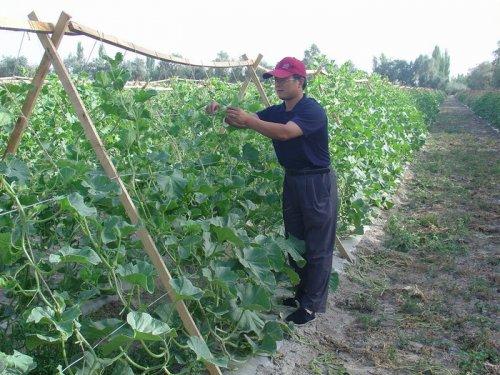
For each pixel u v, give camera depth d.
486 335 4.71
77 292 3.81
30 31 3.16
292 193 4.69
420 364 4.30
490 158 15.62
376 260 6.75
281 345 4.48
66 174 3.33
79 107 3.36
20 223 3.12
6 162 3.35
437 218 8.65
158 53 4.32
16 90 3.58
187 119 4.94
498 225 8.36
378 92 14.54
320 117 4.48
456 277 6.23
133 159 4.00
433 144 19.52
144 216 3.93
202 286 4.66
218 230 3.83
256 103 5.33
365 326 4.91
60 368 2.77
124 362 3.27
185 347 3.37
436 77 89.56
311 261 4.72
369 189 8.03
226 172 4.95
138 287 3.49
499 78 60.25
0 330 3.58
